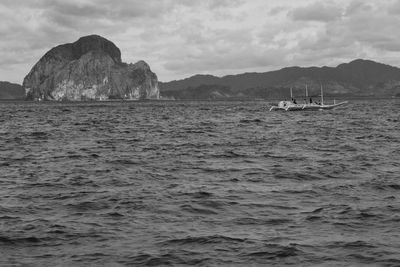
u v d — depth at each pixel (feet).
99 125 261.65
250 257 45.44
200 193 74.33
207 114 409.49
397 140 163.43
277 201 68.90
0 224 57.00
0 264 43.96
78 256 46.01
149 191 76.33
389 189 77.30
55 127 245.04
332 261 44.24
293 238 51.01
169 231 53.88
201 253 46.57
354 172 95.45
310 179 88.02
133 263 44.14
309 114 370.73
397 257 44.86
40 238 51.42
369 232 53.01
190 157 121.19
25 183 85.05
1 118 352.49
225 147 144.66
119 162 112.16
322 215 60.49
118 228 55.21
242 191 76.43
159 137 181.68
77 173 95.81
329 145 149.69
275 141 163.22
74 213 62.39
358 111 432.66
